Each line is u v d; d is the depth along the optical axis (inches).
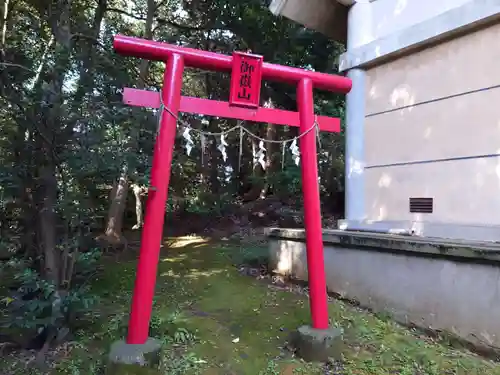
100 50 173.0
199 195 532.4
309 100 154.3
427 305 159.9
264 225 472.7
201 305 192.4
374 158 230.5
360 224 228.5
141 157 154.9
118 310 178.4
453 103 194.2
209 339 151.8
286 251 247.9
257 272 263.7
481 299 141.8
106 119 147.5
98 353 136.0
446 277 153.9
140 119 158.9
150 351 120.0
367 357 137.9
